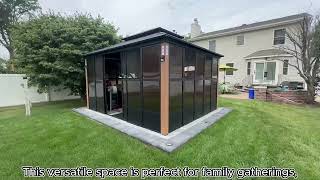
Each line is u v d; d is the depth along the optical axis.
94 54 7.61
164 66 4.63
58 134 5.01
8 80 10.58
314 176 3.00
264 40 15.46
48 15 10.20
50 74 8.93
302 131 5.23
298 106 9.22
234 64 17.70
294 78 13.52
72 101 12.00
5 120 6.74
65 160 3.54
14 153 3.85
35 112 8.59
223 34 18.16
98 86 7.78
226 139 4.54
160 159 3.55
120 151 3.90
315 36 9.26
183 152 3.82
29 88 10.73
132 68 5.76
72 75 9.52
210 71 7.61
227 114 7.36
